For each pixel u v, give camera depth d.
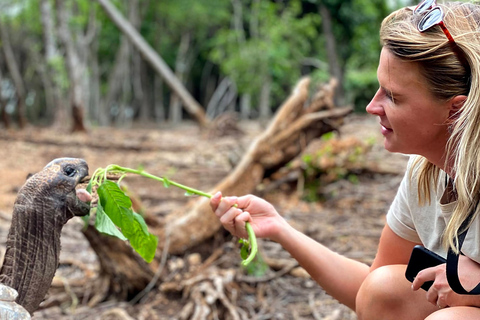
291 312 2.91
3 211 5.00
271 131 4.39
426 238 1.62
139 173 1.62
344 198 5.32
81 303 3.02
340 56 16.19
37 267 1.42
